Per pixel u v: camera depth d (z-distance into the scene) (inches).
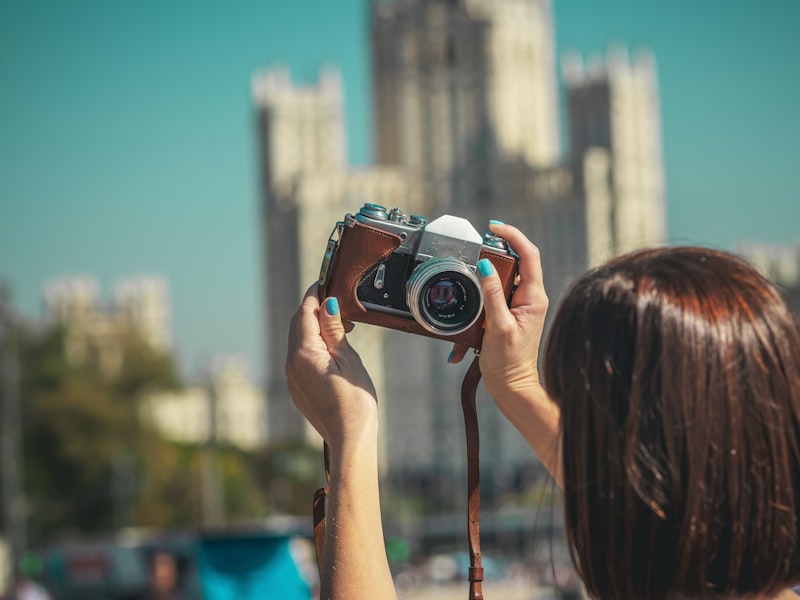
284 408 7775.6
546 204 7470.5
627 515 106.2
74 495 4163.4
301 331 140.9
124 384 5113.2
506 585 2751.0
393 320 152.7
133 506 4242.1
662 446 105.8
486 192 7834.6
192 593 988.6
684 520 104.4
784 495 105.1
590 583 109.2
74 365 4517.7
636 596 107.4
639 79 7677.2
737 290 109.2
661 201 7741.1
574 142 7760.8
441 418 7106.3
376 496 126.6
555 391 114.2
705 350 106.3
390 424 7155.5
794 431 106.6
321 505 136.9
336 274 152.3
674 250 114.7
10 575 2234.3
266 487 5531.5
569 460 110.6
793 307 110.7
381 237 150.9
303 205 7775.6
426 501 6407.5
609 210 7455.7
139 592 1847.9
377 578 120.4
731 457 104.7
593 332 110.3
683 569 105.0
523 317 137.3
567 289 117.3
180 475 4670.3
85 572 1866.4
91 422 4202.8
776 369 106.4
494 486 6407.5
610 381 108.6
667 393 106.0
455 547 4773.6
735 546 104.5
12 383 3302.2
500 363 135.3
